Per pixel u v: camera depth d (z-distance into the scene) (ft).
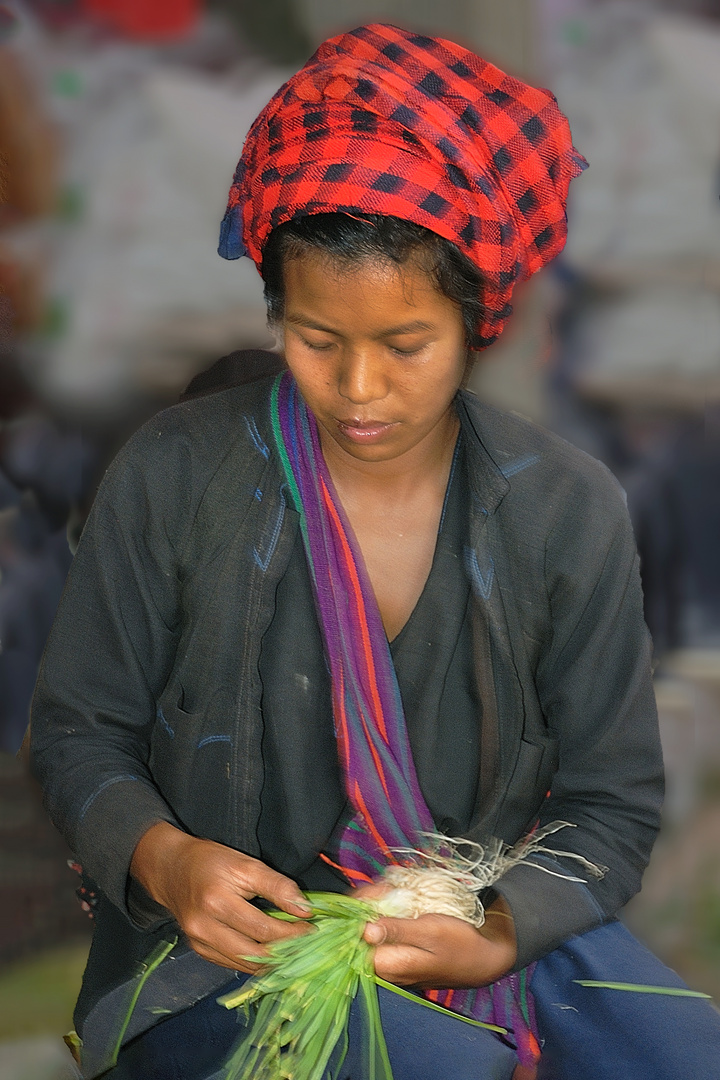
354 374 8.73
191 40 35.70
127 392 26.22
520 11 20.16
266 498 10.09
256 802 10.32
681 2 38.06
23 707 18.71
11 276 13.94
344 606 10.14
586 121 35.50
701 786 20.84
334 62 8.71
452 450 10.39
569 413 28.40
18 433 19.17
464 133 8.59
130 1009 9.96
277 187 8.55
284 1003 9.37
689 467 27.53
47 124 31.96
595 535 10.14
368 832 10.48
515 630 10.23
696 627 23.89
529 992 10.26
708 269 31.37
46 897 16.46
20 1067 13.05
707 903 18.02
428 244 8.44
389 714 10.23
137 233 31.45
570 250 32.42
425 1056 9.38
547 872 10.10
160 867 9.62
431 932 9.23
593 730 10.64
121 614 10.41
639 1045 9.55
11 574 18.72
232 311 30.83
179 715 10.38
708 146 34.76
